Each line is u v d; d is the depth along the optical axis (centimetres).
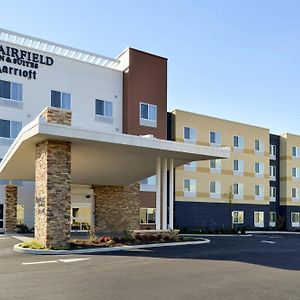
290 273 1175
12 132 2977
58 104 3198
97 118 3375
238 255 1581
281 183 5066
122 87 3550
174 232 2133
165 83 3712
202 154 2109
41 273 1130
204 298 859
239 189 4531
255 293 912
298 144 5153
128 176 2700
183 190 4034
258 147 4775
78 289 930
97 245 1752
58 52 3509
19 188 2955
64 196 1731
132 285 978
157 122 3622
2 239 2195
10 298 845
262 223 4706
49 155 1709
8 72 3000
